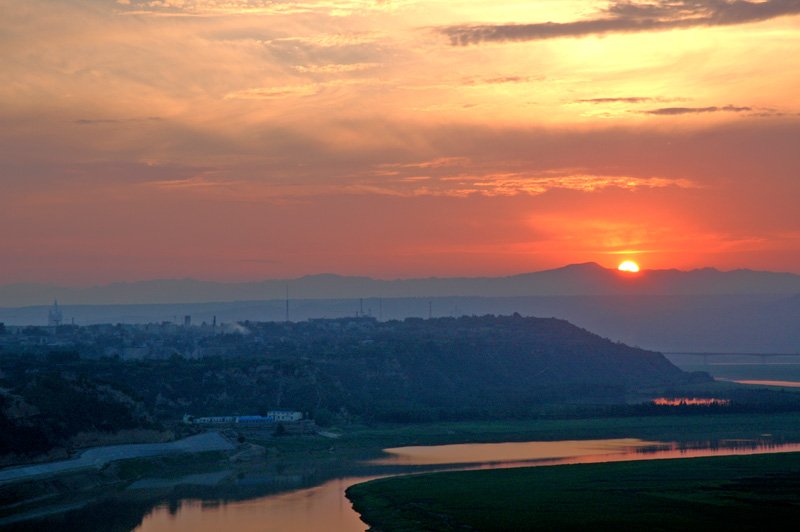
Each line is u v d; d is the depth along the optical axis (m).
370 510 190.62
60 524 182.62
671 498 187.25
